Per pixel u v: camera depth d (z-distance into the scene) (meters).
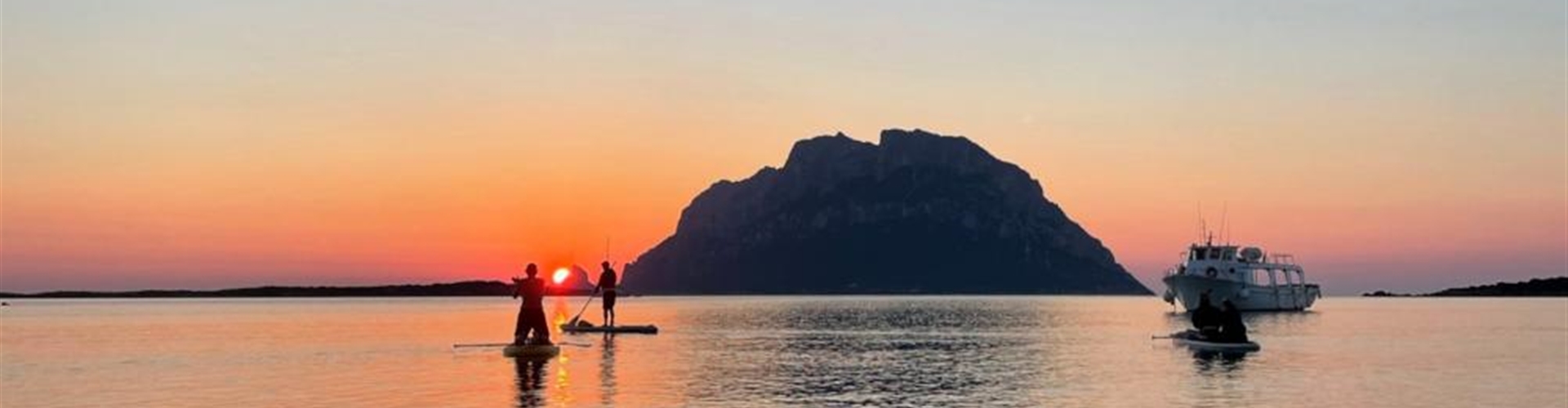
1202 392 33.84
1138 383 36.53
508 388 33.53
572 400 30.89
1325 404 31.11
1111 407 30.19
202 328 81.81
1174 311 150.00
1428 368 43.12
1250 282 143.25
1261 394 33.38
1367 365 44.53
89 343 58.94
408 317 115.81
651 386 34.66
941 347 56.81
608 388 33.97
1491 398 32.88
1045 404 30.84
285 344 56.94
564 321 101.62
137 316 124.56
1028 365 44.00
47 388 34.06
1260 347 56.91
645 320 106.69
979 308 179.00
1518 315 132.62
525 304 47.06
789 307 194.88
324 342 59.56
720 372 39.56
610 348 51.56
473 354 48.09
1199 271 140.62
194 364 43.28
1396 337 69.75
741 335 68.75
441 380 35.94
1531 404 31.50
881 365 43.91
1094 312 153.00
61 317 120.31
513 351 46.72
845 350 53.38
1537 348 57.38
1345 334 75.25
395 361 43.78
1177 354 50.31
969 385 35.78
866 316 125.31
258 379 36.56
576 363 42.72
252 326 85.50
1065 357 48.75
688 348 53.28
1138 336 69.06
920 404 30.77
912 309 169.62
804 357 47.72
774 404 30.55
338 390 33.22
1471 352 53.50
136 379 36.78
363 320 105.69
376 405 29.70
